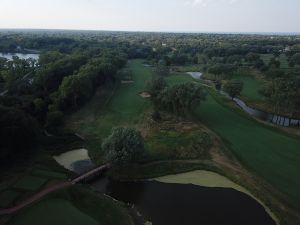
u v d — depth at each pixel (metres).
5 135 70.81
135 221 55.41
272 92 119.69
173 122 100.25
